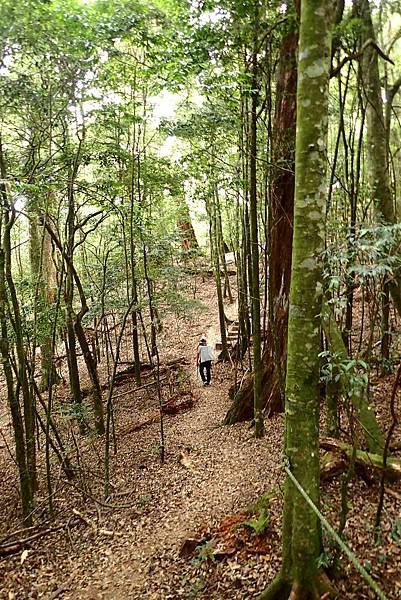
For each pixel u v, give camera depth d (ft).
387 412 23.57
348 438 20.94
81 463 32.45
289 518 13.21
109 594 17.87
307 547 12.85
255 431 29.19
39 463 33.68
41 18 20.17
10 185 20.92
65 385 49.26
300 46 11.57
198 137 30.73
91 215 29.91
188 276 56.95
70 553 21.47
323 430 23.98
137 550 20.52
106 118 28.30
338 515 16.75
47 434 24.84
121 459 32.30
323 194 11.85
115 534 22.44
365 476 18.38
